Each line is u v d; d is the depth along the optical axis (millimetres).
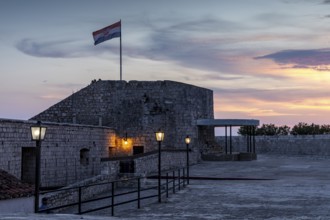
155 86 52688
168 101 52656
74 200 24531
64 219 13547
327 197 23844
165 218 17594
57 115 53531
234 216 18109
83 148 40531
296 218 17531
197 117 55250
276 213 18781
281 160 57375
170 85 52844
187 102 53688
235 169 43875
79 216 15422
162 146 52031
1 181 21031
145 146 52156
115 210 20984
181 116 53000
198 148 54500
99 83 53156
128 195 27828
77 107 53406
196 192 26766
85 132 41094
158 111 52500
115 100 52844
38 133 15633
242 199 23391
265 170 42656
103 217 16000
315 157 64250
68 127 37406
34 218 13453
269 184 31141
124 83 52938
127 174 32312
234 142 76000
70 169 37531
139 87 52812
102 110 52812
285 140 73625
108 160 31641
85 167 40656
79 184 26000
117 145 52312
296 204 21406
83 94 53344
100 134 45438
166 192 24578
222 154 56094
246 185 30672
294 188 28406
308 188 28312
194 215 18422
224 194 25641
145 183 31812
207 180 35250
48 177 34031
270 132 97750
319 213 18719
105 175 30156
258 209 19938
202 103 56719
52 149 34750
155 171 41531
